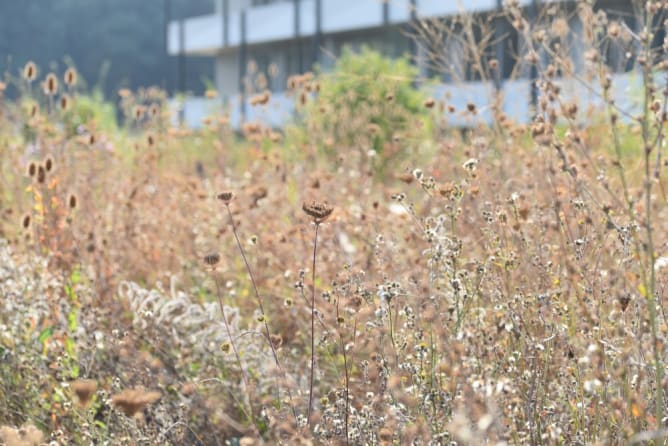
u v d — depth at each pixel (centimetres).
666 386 293
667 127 343
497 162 557
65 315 482
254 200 585
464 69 733
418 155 706
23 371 416
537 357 317
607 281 348
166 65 6700
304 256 539
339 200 651
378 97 874
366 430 312
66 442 345
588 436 306
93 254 551
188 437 390
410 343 341
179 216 681
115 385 368
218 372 424
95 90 1705
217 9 3359
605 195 454
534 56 374
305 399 373
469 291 363
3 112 841
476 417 267
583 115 584
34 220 569
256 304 524
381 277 400
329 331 382
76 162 729
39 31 6500
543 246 392
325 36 2711
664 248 363
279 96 2800
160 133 957
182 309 471
